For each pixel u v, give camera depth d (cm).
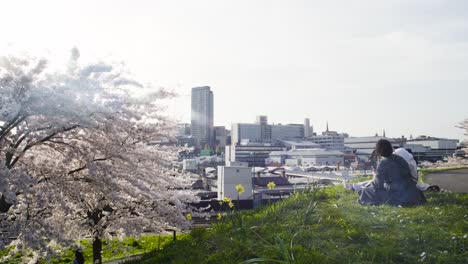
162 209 1327
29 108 832
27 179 837
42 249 881
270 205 819
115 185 1063
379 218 608
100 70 945
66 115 859
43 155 1107
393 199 716
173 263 577
